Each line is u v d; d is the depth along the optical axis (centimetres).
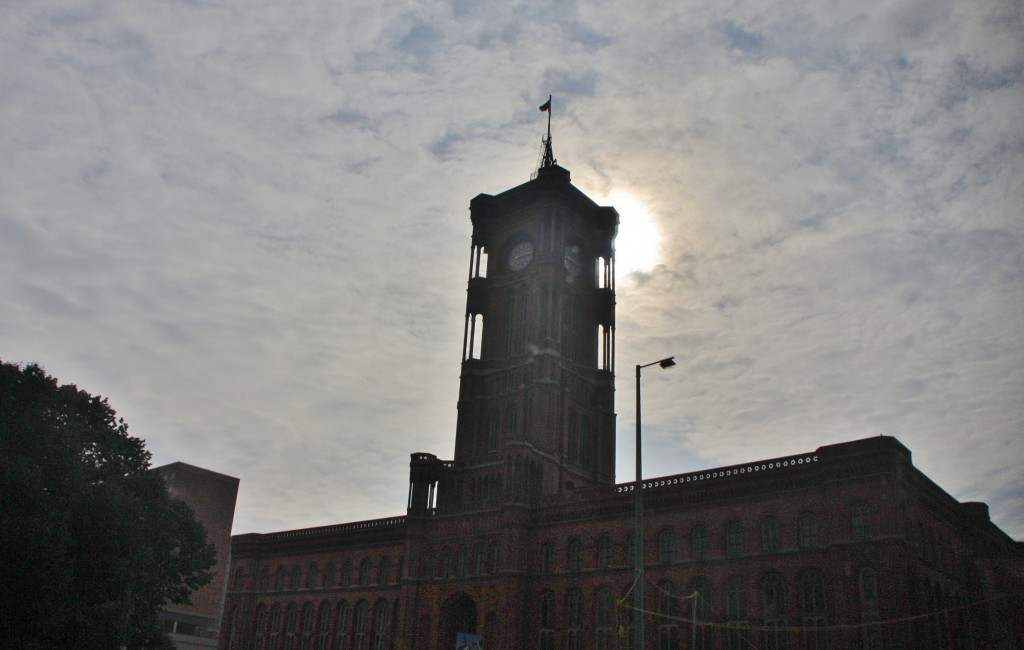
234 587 12094
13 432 5603
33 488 5206
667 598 7588
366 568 10550
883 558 6331
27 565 4969
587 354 11306
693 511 7719
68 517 5319
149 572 6438
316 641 10694
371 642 10025
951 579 7162
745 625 7025
